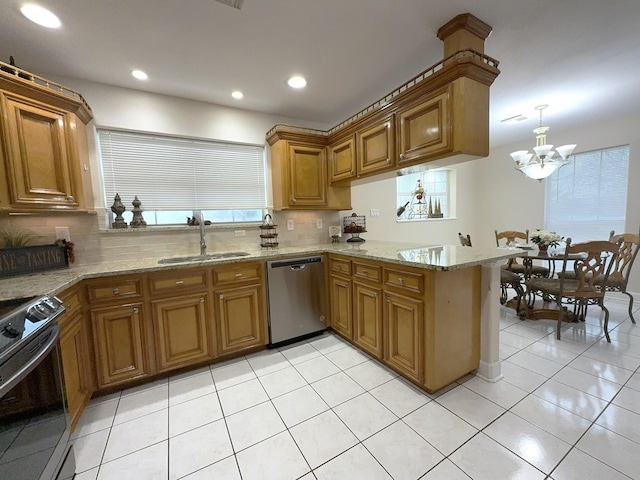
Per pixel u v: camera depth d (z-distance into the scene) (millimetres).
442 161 1947
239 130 2879
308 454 1372
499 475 1220
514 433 1452
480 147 1745
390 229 3914
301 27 1685
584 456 1298
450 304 1774
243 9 1521
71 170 1933
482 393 1792
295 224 3219
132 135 2461
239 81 2320
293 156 2865
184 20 1594
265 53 1942
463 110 1672
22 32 1649
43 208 1774
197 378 2080
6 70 1732
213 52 1912
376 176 2641
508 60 2100
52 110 1820
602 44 1914
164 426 1591
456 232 4922
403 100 2043
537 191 4438
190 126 2639
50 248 1933
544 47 1941
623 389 1781
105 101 2305
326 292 2771
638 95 2762
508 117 3373
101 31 1662
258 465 1320
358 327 2371
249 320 2387
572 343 2451
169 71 2139
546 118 3434
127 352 1938
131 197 2480
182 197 2682
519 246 3455
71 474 1245
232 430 1545
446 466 1275
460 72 1653
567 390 1790
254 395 1854
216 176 2830
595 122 3633
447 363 1795
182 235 2631
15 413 954
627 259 2881
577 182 3990
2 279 1635
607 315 2500
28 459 1000
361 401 1757
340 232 3354
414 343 1830
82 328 1755
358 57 2016
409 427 1521
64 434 1219
